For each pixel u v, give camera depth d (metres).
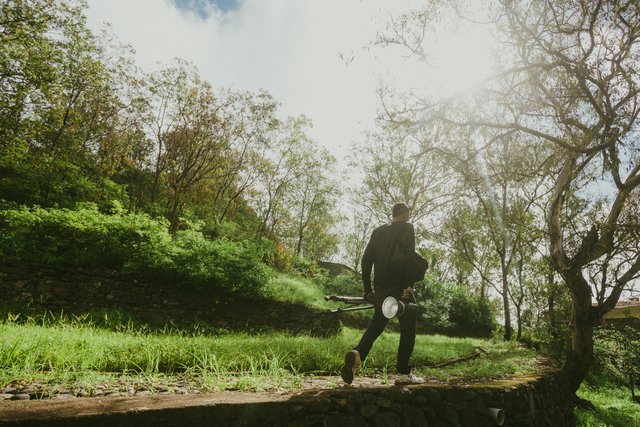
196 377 3.49
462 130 8.09
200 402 2.18
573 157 9.30
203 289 14.66
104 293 12.49
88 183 21.77
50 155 21.03
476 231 19.98
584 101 8.62
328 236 42.94
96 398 2.19
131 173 26.23
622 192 9.16
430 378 4.87
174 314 13.74
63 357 3.40
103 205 21.47
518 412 4.34
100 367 3.60
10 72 16.91
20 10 16.81
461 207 19.16
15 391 2.53
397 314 3.46
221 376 3.35
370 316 19.75
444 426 3.32
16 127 17.88
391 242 3.74
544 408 5.43
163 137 24.19
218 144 25.59
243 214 33.50
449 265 32.53
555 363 10.59
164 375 3.41
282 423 2.38
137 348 4.05
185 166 25.17
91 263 12.56
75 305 11.80
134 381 3.09
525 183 9.98
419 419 3.14
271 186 32.03
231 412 2.21
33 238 12.22
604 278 11.54
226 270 15.00
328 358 4.91
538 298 15.80
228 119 25.27
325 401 2.63
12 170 20.14
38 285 11.36
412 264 3.64
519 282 16.66
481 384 4.18
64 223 12.62
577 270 9.30
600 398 12.42
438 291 26.23
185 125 24.34
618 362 14.70
